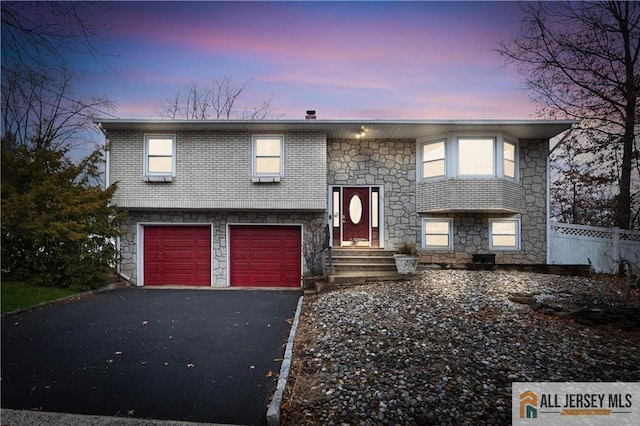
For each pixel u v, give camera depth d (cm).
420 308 682
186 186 1150
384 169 1243
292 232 1213
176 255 1209
